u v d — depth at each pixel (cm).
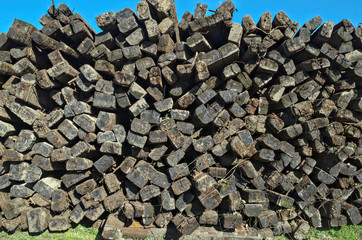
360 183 477
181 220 416
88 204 417
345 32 442
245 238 408
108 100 427
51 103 496
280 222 443
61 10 451
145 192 421
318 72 451
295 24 429
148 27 420
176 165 415
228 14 415
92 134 424
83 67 423
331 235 445
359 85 473
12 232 436
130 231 417
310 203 449
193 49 423
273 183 429
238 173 441
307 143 452
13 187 447
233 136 432
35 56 457
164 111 435
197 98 425
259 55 422
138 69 435
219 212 438
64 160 423
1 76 468
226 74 420
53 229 425
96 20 427
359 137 461
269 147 423
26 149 437
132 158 426
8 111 457
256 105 441
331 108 440
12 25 426
